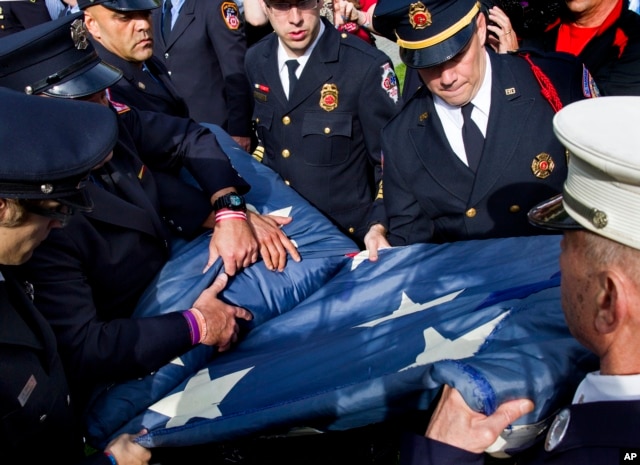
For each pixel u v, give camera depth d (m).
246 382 1.88
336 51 2.96
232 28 3.88
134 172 2.25
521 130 2.16
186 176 2.64
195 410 1.88
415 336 1.73
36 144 1.50
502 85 2.18
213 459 2.03
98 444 1.94
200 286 2.21
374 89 2.92
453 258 2.13
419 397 1.50
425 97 2.32
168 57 4.02
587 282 1.16
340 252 2.48
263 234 2.40
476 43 2.11
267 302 2.28
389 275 2.19
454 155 2.25
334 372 1.75
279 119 3.11
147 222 2.17
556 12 3.10
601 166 1.10
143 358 1.97
